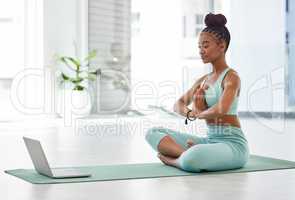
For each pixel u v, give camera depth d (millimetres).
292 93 8391
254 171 3814
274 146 5434
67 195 2996
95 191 3105
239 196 2977
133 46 8938
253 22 8594
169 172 3768
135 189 3168
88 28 8680
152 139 4141
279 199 2912
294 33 8406
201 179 3500
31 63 8078
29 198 2926
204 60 3973
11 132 6730
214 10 8812
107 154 4824
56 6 8281
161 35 8844
